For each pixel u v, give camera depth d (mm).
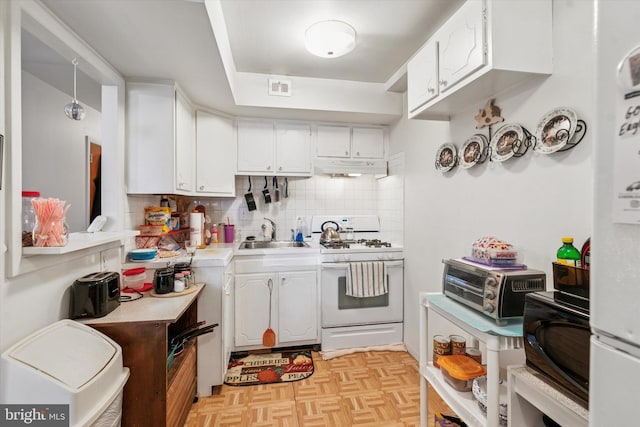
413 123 2438
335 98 2549
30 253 1054
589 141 1067
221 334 1947
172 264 1875
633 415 393
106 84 1773
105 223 1748
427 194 2213
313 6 1633
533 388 878
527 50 1198
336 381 2084
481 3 1206
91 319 1312
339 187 3195
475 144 1645
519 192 1379
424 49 1646
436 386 1365
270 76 2449
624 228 401
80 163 2656
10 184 1007
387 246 2654
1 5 988
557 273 958
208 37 1459
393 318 2613
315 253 2562
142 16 1292
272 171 2762
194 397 1868
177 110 1997
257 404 1836
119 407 1190
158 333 1308
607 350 424
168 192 1906
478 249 1325
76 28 1366
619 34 406
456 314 1222
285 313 2504
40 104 2209
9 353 955
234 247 2576
